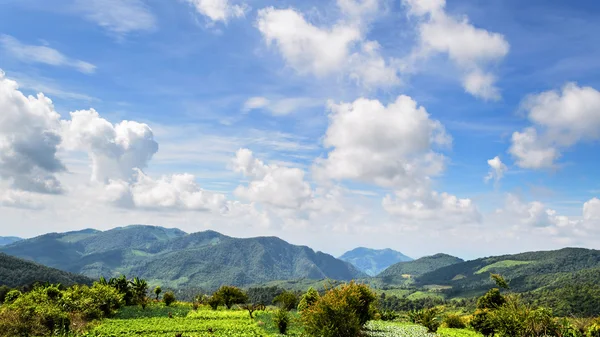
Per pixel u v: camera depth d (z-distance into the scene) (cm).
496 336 4328
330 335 2980
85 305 4903
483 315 4575
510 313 3641
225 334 4112
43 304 4203
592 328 3994
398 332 4719
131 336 3925
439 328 6112
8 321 3459
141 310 6138
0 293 8325
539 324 3588
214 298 7069
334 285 3756
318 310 3145
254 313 6047
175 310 6378
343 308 3152
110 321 4828
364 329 4331
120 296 5881
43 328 3691
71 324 4156
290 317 5034
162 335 4009
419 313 6844
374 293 3766
